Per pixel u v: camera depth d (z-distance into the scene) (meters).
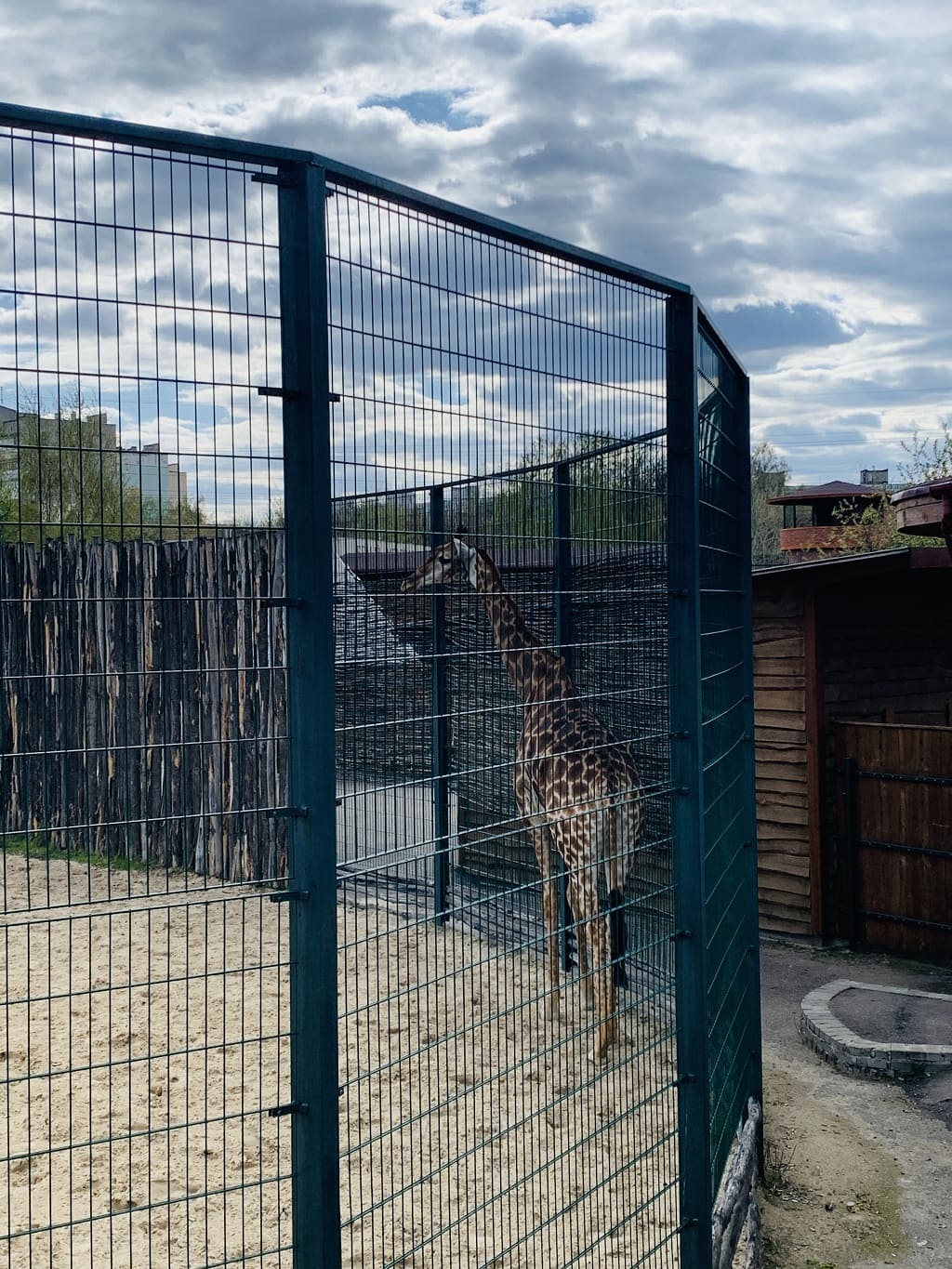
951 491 6.74
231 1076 5.29
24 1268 3.57
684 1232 3.67
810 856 8.87
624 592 4.35
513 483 3.12
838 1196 5.04
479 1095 4.97
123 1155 4.48
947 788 8.32
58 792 7.94
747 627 5.55
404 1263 3.60
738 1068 4.84
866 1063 6.34
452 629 6.40
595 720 5.39
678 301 3.78
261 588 7.68
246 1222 3.95
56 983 6.50
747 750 5.53
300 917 2.36
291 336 2.34
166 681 8.32
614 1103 4.75
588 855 5.19
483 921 5.24
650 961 5.37
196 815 2.29
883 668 9.45
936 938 8.40
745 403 5.51
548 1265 3.64
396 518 2.74
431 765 5.57
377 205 2.53
